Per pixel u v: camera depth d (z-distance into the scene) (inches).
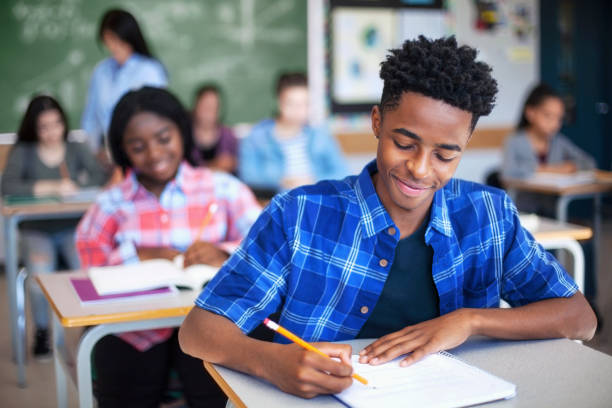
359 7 201.6
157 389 69.5
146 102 77.6
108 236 79.7
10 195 123.4
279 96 146.6
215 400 67.9
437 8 210.5
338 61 201.6
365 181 46.3
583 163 156.6
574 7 229.1
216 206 80.8
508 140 151.3
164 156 78.5
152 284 64.6
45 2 171.8
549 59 227.6
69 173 128.4
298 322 46.3
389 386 37.8
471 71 38.7
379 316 47.1
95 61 177.2
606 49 234.4
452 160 40.1
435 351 41.8
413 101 38.8
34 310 118.0
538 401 36.9
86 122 156.7
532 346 44.9
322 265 45.9
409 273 46.7
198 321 43.6
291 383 37.3
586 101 235.1
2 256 179.6
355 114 205.3
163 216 79.7
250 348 40.3
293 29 195.2
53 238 119.6
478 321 43.7
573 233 93.2
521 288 48.3
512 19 220.7
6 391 104.7
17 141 126.4
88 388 59.6
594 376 40.2
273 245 45.6
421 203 43.1
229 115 192.4
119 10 143.6
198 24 185.9
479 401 36.4
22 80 172.4
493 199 48.5
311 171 148.8
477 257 47.7
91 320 58.0
